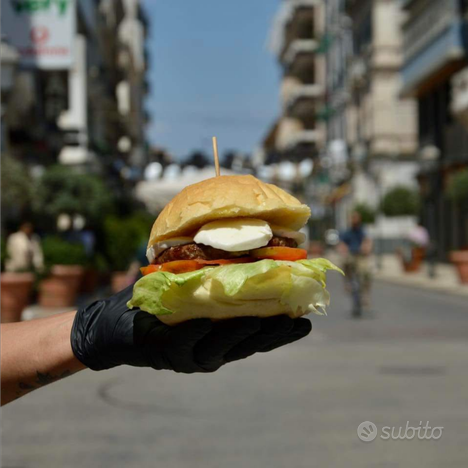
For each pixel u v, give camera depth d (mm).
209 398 8055
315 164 57219
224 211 2041
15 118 25734
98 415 7328
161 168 39719
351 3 59844
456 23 35094
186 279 1854
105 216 24500
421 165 43625
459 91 32562
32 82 27562
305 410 7398
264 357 11023
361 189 57594
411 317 16891
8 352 2068
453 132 37594
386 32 54219
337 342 12625
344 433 6484
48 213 23719
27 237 18312
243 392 8367
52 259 18312
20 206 22766
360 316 17250
